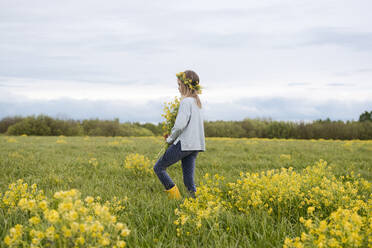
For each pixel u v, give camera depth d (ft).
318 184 10.75
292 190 9.13
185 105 10.34
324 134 92.53
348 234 5.35
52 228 4.85
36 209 5.77
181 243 6.81
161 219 8.25
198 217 7.23
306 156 26.05
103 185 13.47
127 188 13.14
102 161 21.34
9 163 19.34
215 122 115.14
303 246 5.43
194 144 10.47
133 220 8.06
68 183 14.21
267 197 9.14
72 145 33.94
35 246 5.00
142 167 16.83
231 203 9.55
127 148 31.27
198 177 15.66
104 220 5.25
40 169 17.37
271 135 101.30
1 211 7.90
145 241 6.61
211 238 6.91
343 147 35.65
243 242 6.75
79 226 4.79
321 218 8.23
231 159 24.04
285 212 8.80
